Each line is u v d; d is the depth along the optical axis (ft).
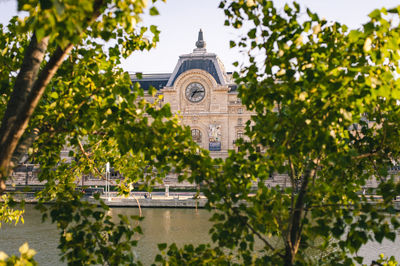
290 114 16.19
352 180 21.54
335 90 14.70
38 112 19.29
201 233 112.57
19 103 14.14
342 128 18.44
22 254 13.02
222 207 16.84
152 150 16.75
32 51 14.66
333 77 14.52
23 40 21.98
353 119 17.58
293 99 16.21
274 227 18.16
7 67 20.63
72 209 16.96
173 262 17.66
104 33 13.17
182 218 145.79
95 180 253.24
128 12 11.85
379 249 85.15
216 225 16.99
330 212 16.03
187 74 280.51
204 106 280.31
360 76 14.92
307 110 16.10
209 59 292.40
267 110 18.49
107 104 17.16
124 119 16.74
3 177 13.56
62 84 19.34
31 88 14.52
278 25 16.21
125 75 18.86
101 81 18.47
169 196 205.57
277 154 15.92
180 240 101.30
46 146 21.01
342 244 15.46
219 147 274.36
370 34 14.88
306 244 18.15
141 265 17.04
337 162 15.03
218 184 16.44
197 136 279.49
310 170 17.26
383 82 14.98
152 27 21.72
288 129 16.01
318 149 15.75
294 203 18.10
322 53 16.12
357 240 14.87
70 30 10.25
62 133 20.25
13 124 13.42
